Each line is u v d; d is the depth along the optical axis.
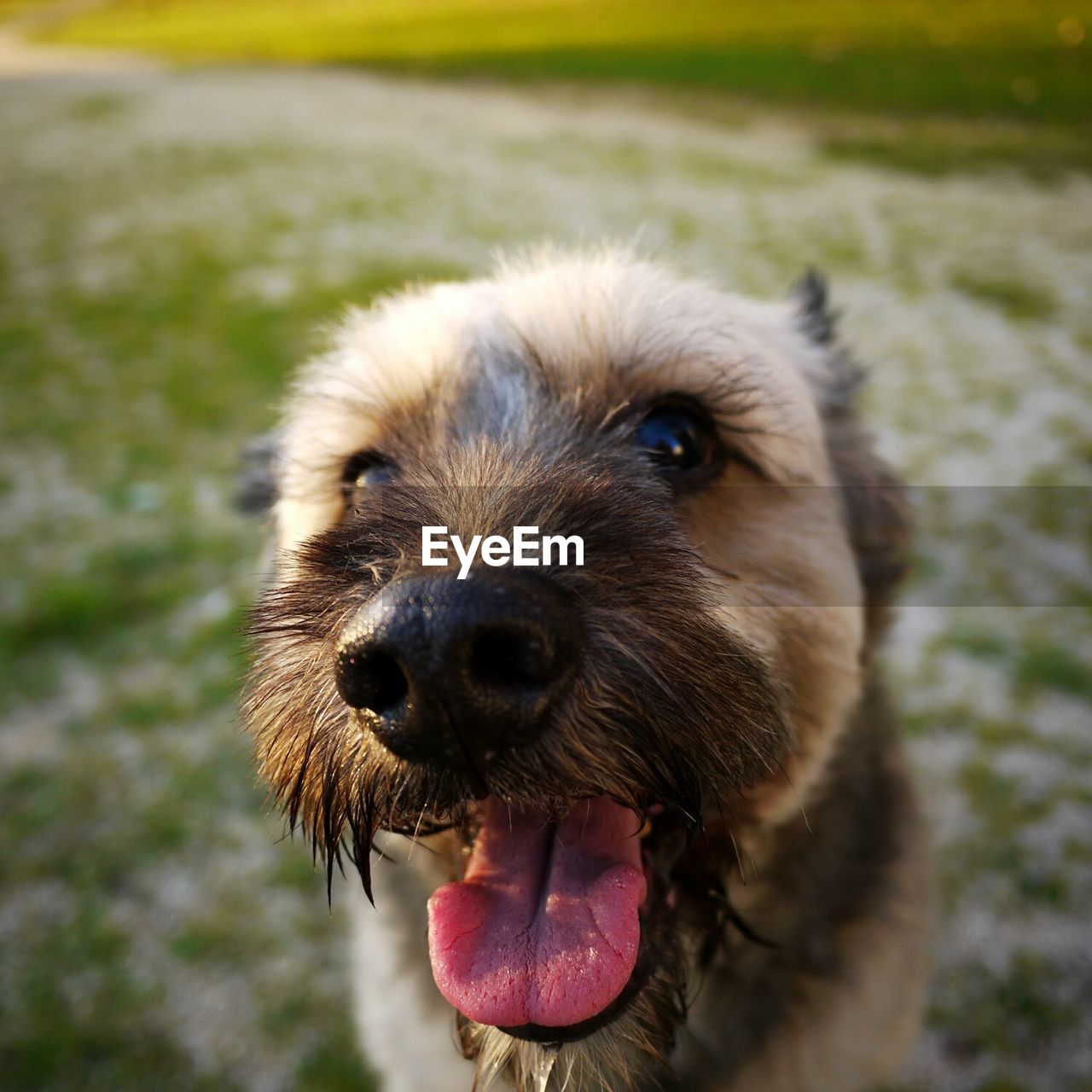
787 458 0.26
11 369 0.94
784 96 2.22
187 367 0.93
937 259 1.20
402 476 0.23
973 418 0.79
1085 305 1.05
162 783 0.45
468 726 0.17
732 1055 0.26
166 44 3.68
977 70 2.28
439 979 0.20
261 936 0.39
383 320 0.29
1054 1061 0.33
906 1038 0.28
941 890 0.39
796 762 0.25
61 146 1.88
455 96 2.41
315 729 0.20
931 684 0.49
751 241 1.27
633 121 2.07
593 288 0.26
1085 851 0.40
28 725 0.48
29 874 0.41
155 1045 0.35
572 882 0.22
